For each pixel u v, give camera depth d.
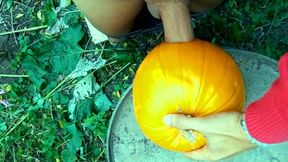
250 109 0.50
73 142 0.75
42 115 0.78
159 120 0.57
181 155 0.70
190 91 0.56
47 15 0.79
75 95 0.77
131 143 0.72
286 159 0.67
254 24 0.74
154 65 0.57
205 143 0.59
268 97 0.46
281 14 0.73
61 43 0.77
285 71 0.40
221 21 0.74
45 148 0.76
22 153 0.77
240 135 0.53
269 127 0.48
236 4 0.74
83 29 0.78
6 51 0.80
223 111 0.56
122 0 0.56
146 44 0.76
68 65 0.77
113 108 0.76
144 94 0.58
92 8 0.57
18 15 0.80
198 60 0.56
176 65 0.56
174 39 0.58
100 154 0.75
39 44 0.79
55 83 0.78
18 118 0.78
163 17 0.58
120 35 0.70
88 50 0.77
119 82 0.77
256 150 0.67
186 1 0.58
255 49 0.74
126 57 0.76
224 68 0.57
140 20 0.67
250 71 0.70
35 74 0.78
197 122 0.54
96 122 0.75
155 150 0.71
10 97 0.78
